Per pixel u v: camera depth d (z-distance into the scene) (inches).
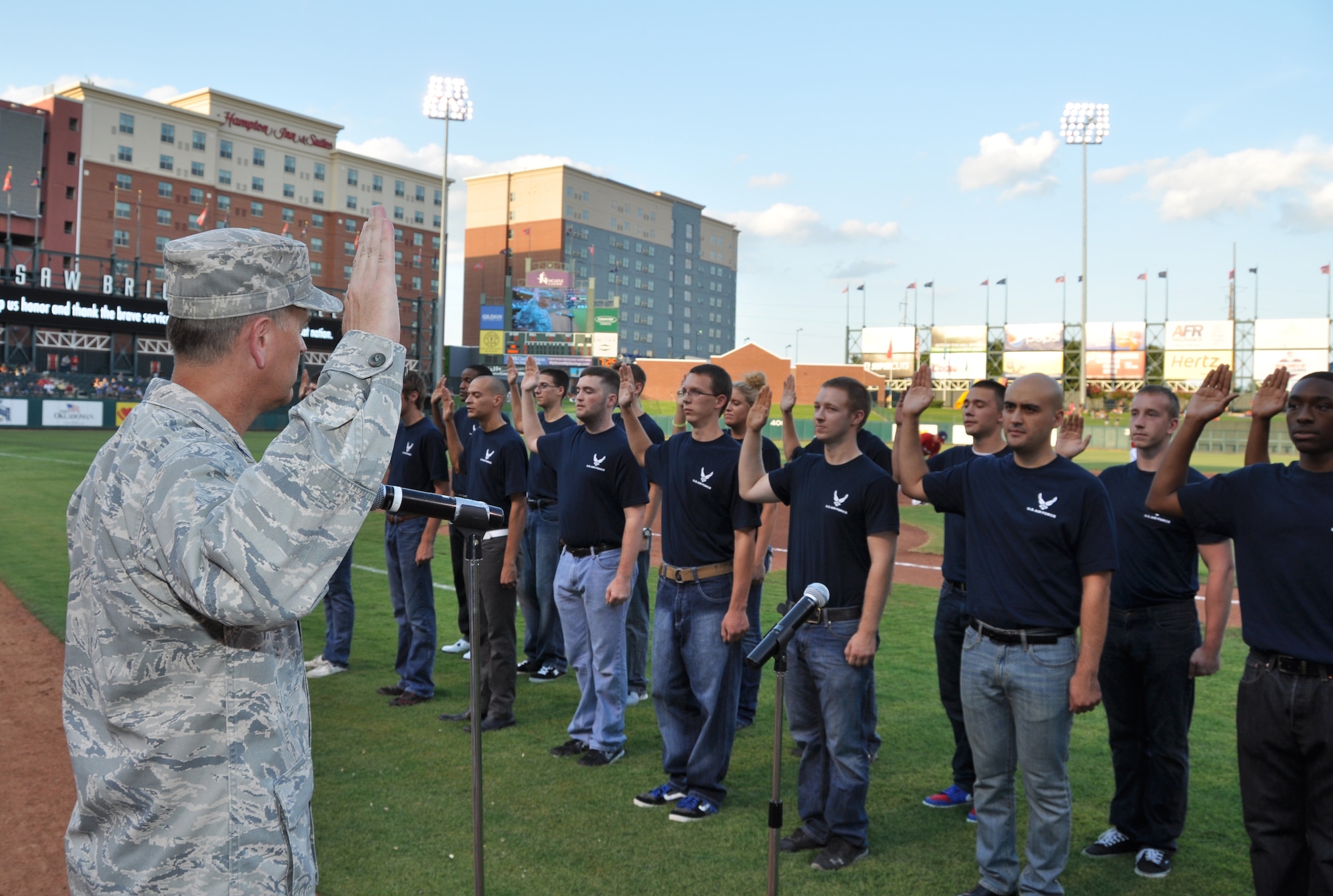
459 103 1461.6
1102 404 2832.2
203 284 49.6
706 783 157.5
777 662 103.7
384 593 343.9
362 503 44.7
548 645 247.4
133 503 45.6
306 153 2997.0
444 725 201.8
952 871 139.5
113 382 1733.5
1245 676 114.4
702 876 136.0
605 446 180.1
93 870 47.1
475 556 91.0
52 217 2463.1
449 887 130.3
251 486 42.6
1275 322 2775.6
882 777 178.1
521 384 262.8
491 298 4320.9
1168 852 143.4
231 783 46.7
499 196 4281.5
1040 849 125.9
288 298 52.2
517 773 175.5
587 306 2760.8
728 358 2723.9
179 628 45.8
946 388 3078.2
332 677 237.8
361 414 45.0
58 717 206.4
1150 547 144.8
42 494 617.3
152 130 2628.0
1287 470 112.9
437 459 223.6
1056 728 124.6
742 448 155.6
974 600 132.3
